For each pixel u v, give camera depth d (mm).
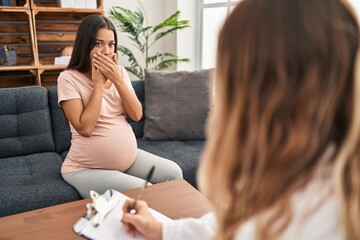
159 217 925
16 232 922
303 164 388
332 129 395
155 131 2311
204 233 654
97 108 1486
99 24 1534
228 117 419
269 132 392
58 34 2934
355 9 406
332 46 373
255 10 395
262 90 390
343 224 376
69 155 1632
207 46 3510
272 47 381
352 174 378
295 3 386
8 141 1980
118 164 1583
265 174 401
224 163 424
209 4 3270
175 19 3078
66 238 891
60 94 1536
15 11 2486
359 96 374
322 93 377
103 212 952
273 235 398
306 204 388
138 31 3121
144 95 2420
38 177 1663
